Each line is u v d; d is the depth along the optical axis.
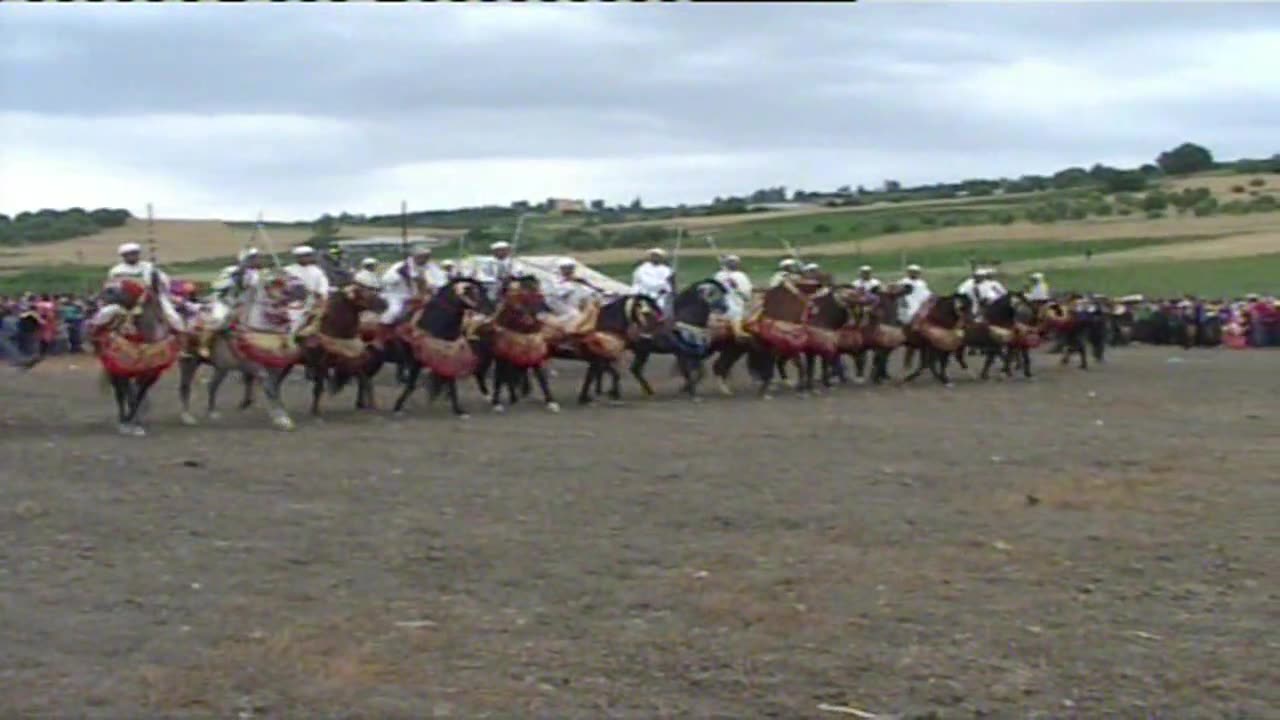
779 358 33.78
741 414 28.91
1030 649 11.52
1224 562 14.49
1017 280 88.62
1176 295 84.88
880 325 36.97
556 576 14.00
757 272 73.44
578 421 27.33
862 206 133.50
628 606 12.88
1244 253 99.38
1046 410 30.20
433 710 10.20
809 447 23.33
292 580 13.87
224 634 12.04
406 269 30.56
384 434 25.02
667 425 26.61
